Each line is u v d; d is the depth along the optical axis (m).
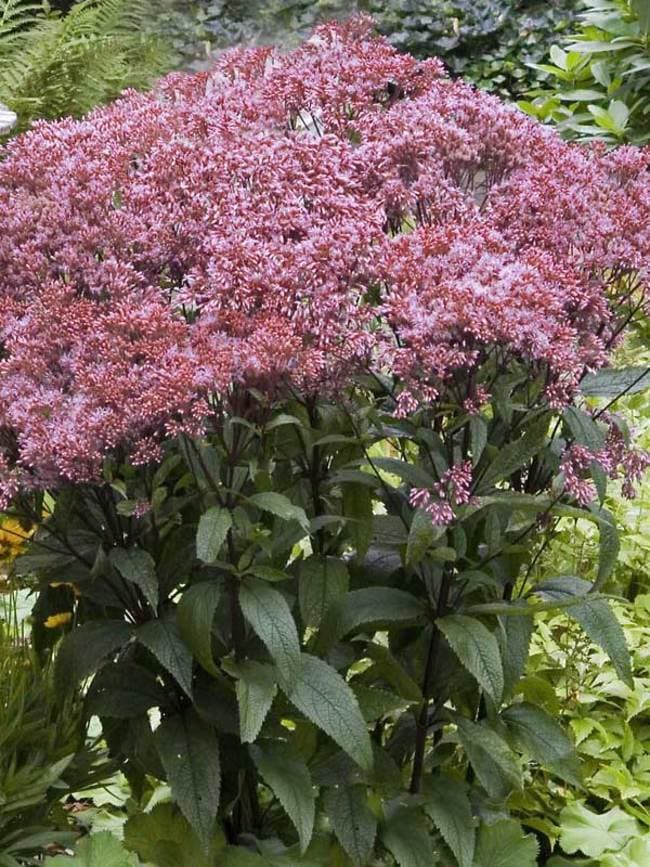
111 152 2.66
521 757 3.16
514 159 2.68
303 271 2.25
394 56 2.93
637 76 8.03
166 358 2.18
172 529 2.52
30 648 2.93
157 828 2.68
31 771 2.58
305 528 2.18
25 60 7.92
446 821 2.59
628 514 4.01
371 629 2.61
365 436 2.41
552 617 3.61
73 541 2.50
